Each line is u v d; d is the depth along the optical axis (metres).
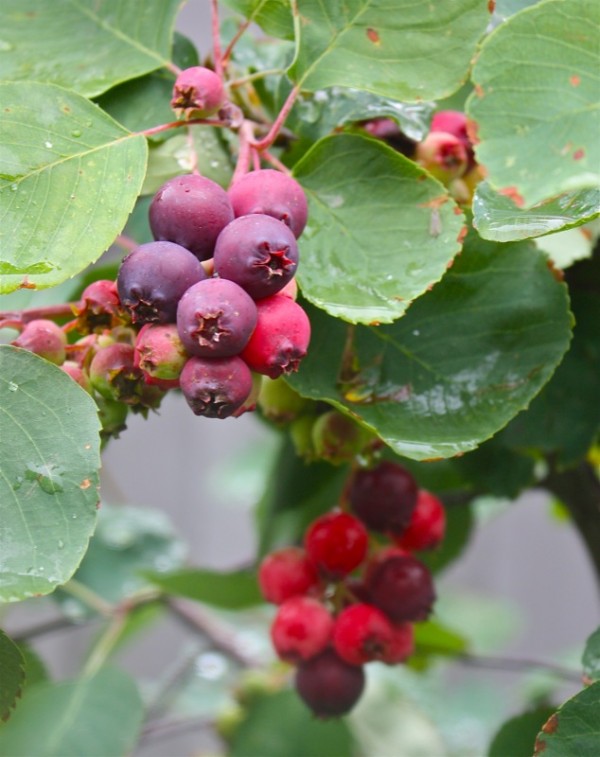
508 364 0.42
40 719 0.52
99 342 0.42
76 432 0.39
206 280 0.39
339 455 0.45
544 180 0.37
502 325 0.42
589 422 0.47
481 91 0.38
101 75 0.43
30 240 0.39
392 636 0.46
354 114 0.43
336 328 0.43
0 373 0.40
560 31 0.38
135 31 0.44
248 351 0.39
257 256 0.38
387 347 0.43
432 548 0.47
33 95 0.40
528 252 0.42
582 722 0.41
